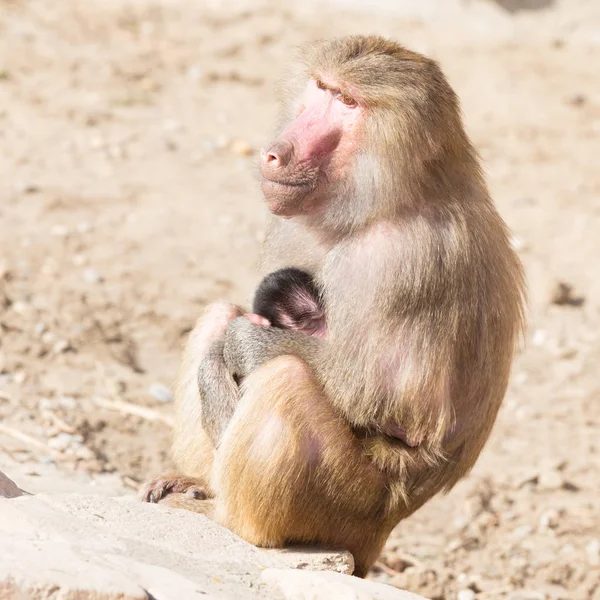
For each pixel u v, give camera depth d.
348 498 10.15
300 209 10.27
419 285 9.77
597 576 13.94
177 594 7.81
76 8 33.94
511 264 10.70
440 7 40.12
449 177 10.15
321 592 8.41
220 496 10.21
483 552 14.47
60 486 12.36
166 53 31.58
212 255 21.03
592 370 19.44
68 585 7.25
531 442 17.17
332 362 9.94
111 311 18.34
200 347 11.27
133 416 15.32
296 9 37.91
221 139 26.45
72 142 24.73
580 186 26.94
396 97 9.76
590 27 40.72
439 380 9.95
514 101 32.22
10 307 17.75
